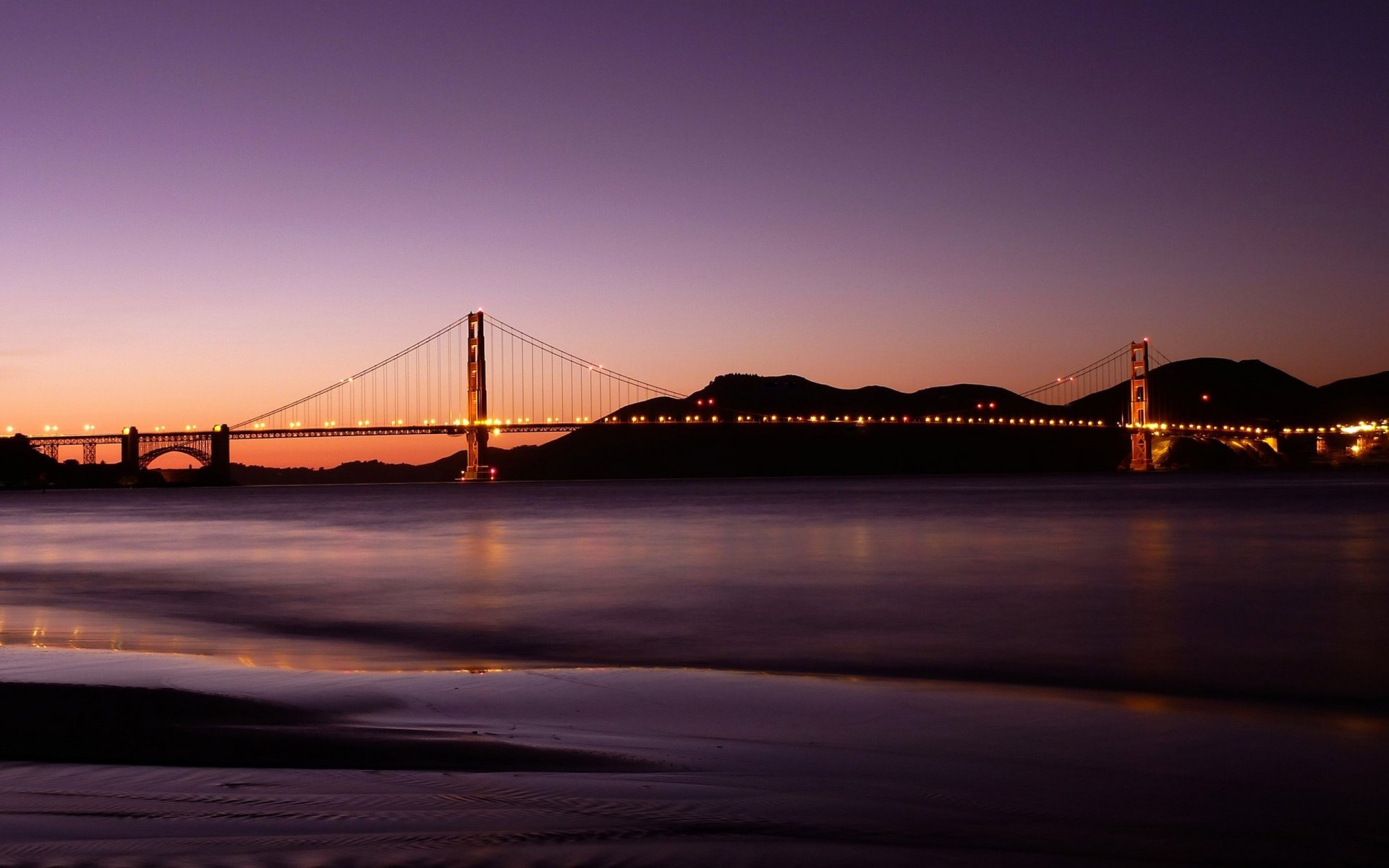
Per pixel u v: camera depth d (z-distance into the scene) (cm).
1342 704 1048
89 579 2753
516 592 2322
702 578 2595
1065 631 1652
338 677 1147
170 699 960
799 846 568
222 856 529
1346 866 575
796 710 994
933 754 810
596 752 806
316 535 5066
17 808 627
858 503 8256
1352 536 3978
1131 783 727
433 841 560
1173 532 4253
